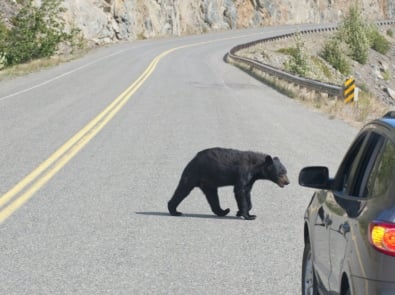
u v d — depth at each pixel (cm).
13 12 5266
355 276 423
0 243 855
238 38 10412
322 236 557
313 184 584
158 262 788
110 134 1825
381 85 10281
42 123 2009
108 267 767
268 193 1178
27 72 4097
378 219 408
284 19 13550
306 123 2241
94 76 3903
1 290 690
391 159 435
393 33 14500
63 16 6831
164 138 1772
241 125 2088
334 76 9512
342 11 15412
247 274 748
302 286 651
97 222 963
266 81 4200
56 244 854
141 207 1059
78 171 1333
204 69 5062
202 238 892
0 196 1116
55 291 689
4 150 1556
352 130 2134
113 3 8238
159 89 3278
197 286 708
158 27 9712
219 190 1209
